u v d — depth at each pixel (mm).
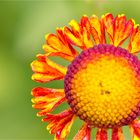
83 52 169
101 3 238
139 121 171
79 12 244
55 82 246
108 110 166
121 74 166
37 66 172
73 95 168
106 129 172
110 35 173
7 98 249
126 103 166
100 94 165
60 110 238
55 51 172
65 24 246
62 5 248
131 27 173
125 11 243
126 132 224
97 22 174
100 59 167
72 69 169
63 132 171
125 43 206
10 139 243
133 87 166
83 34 172
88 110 167
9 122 246
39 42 248
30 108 248
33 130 245
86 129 172
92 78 166
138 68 168
